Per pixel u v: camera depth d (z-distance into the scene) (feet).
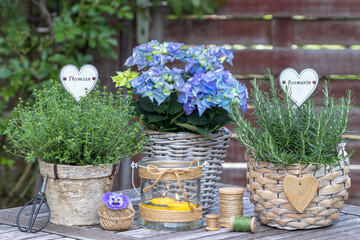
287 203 5.61
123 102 6.43
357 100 12.17
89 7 11.55
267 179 5.65
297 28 12.32
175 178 5.62
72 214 5.87
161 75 5.92
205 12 12.32
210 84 5.85
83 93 6.31
